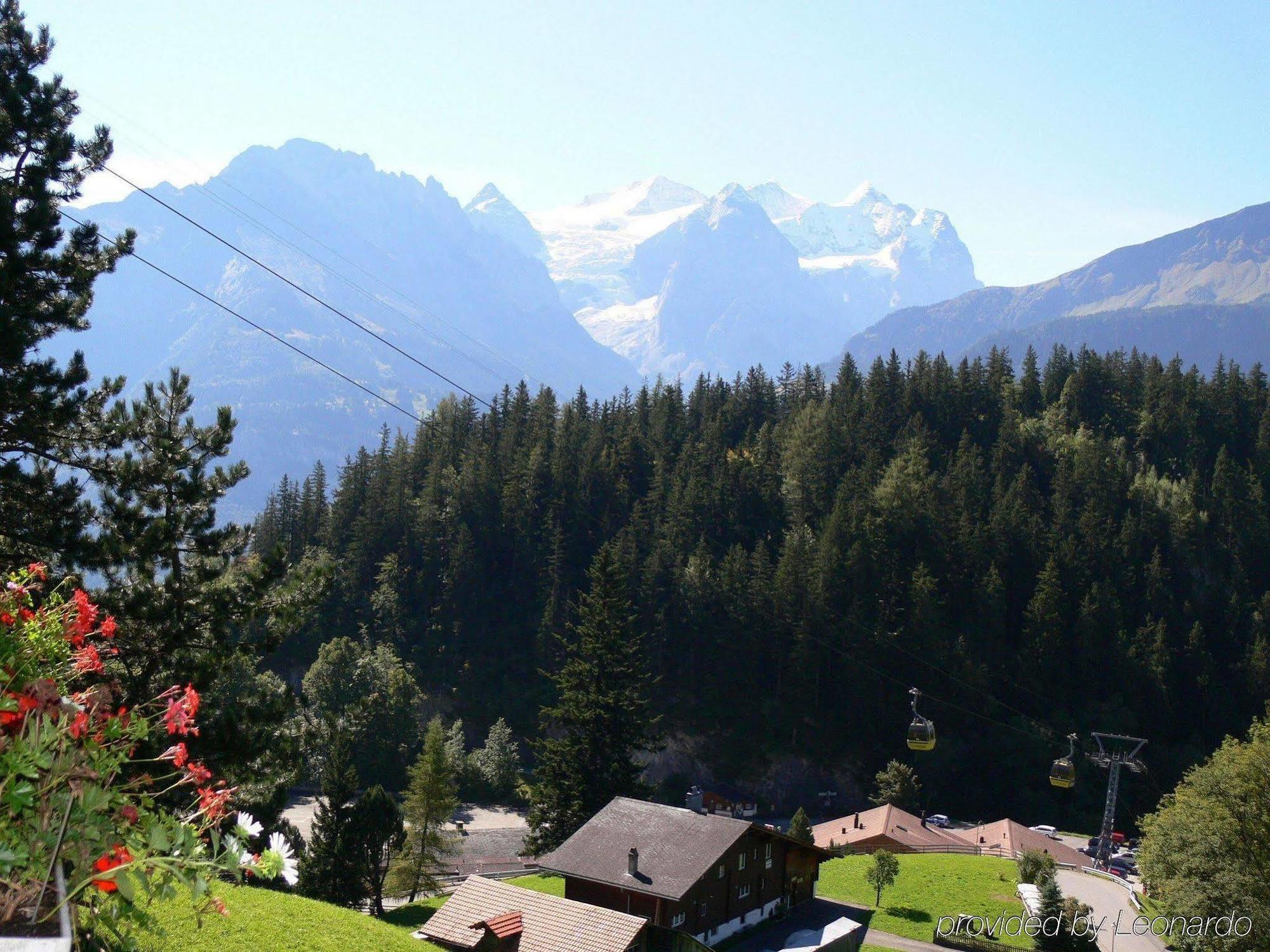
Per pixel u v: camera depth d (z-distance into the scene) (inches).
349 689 3838.6
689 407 7012.8
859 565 4709.6
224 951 572.4
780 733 4475.9
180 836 272.2
